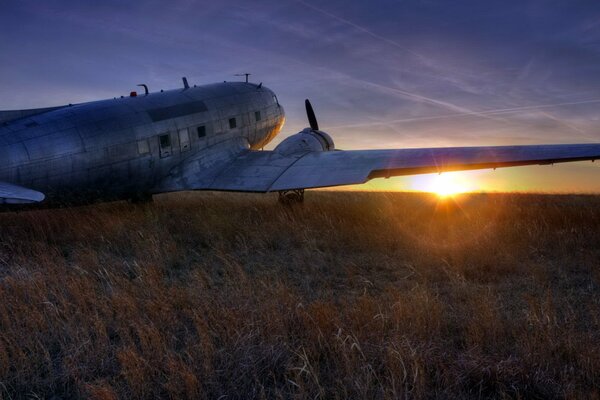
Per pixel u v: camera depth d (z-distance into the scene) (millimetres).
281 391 2885
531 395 2795
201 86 12555
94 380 3088
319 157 10312
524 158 8008
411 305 4070
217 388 2881
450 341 3533
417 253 6555
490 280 5438
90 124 9188
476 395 2840
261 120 13492
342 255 6730
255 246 7371
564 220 8719
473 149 8875
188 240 7852
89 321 3955
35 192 6910
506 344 3453
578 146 8016
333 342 3414
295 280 5555
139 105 10375
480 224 8688
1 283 4988
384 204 11773
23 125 8539
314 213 9891
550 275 5535
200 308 4137
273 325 3691
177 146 10703
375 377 2971
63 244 7699
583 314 4184
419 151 9312
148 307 4227
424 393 2742
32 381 3064
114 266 6000
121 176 9711
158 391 2906
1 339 3588
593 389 2795
